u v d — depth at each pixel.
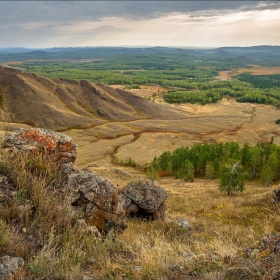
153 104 175.62
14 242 3.97
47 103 144.00
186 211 19.69
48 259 3.72
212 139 121.38
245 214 14.04
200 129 136.50
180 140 118.12
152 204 11.48
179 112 173.38
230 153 64.56
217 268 3.45
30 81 163.12
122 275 3.59
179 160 66.50
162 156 69.75
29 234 4.28
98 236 5.11
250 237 5.96
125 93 179.25
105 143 109.81
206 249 4.49
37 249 4.03
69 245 4.21
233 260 3.56
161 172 65.69
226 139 122.31
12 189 5.18
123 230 6.70
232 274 3.26
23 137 6.96
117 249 4.73
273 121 156.00
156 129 132.88
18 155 6.04
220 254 3.93
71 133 120.75
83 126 129.88
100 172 36.41
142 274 3.56
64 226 4.70
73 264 3.88
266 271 3.06
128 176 35.34
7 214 4.44
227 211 15.96
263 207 14.25
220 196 31.14
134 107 168.62
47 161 6.24
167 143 113.56
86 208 5.79
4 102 141.62
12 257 3.56
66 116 134.75
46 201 4.94
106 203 6.17
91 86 172.25
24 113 134.12
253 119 161.12
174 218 14.91
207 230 8.70
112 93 177.38
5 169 5.56
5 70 162.50
